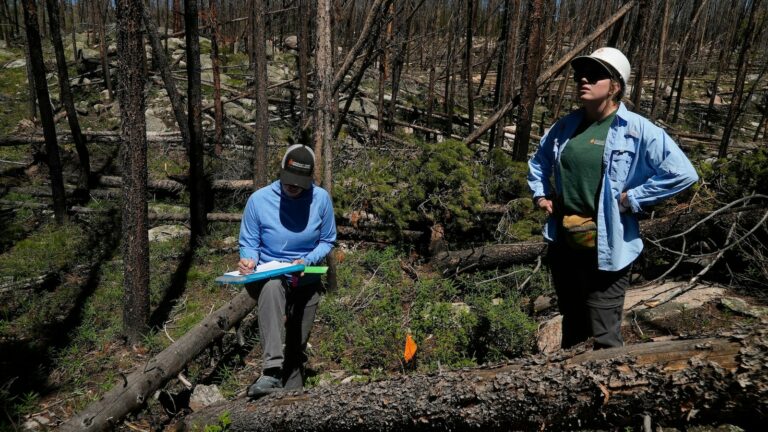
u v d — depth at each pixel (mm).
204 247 7102
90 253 6910
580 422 2295
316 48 5070
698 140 13422
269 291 3320
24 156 10500
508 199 6777
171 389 4133
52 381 4332
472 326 4539
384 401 2713
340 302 5453
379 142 11734
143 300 4816
